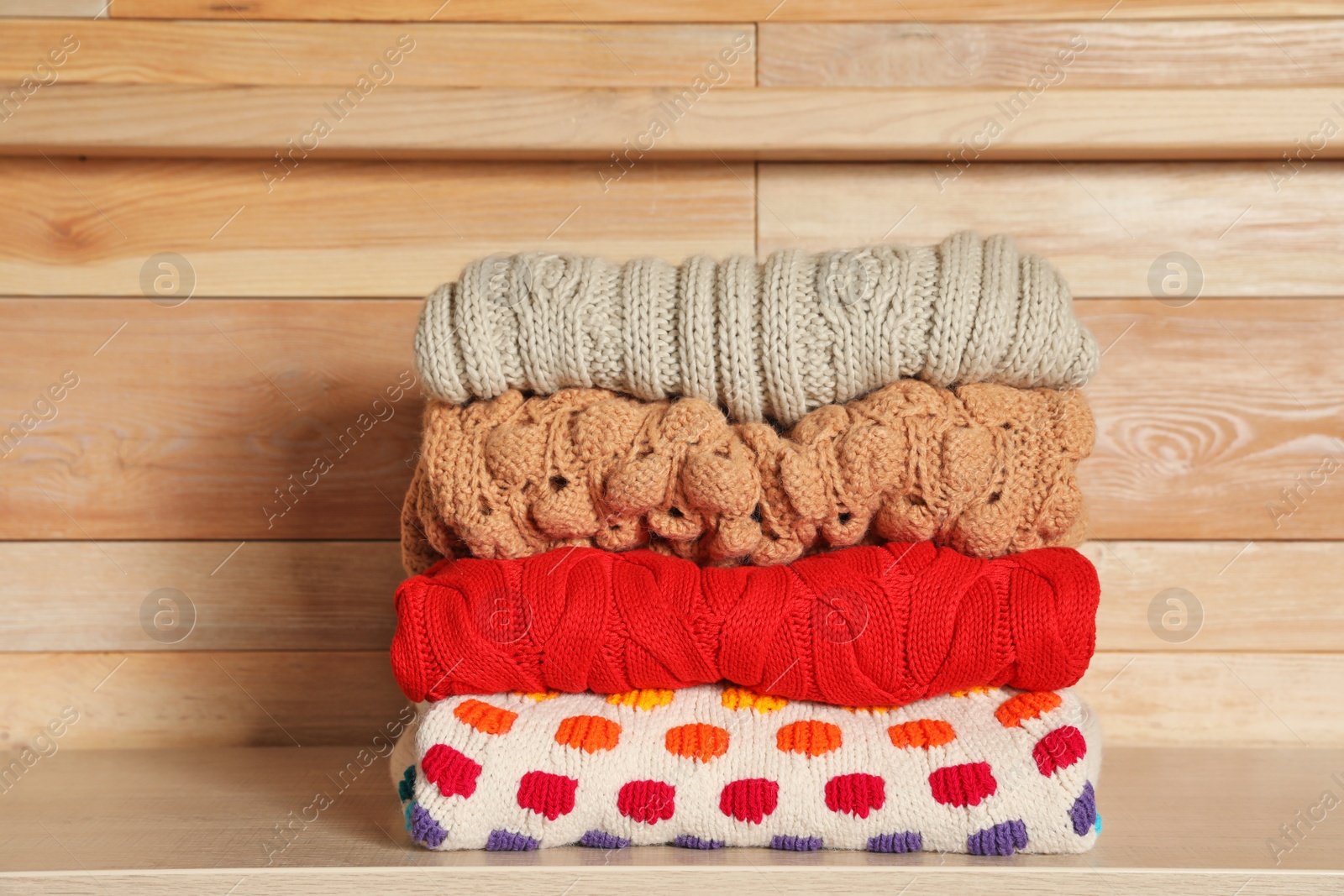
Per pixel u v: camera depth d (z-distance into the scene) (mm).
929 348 602
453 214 848
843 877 523
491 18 827
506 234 847
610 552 637
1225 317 843
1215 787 727
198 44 820
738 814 552
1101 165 841
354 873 537
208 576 858
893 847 555
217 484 858
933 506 596
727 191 844
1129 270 844
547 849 569
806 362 609
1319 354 841
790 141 804
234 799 705
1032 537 618
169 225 851
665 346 618
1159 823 638
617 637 576
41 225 851
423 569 685
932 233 844
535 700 596
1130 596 849
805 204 845
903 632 572
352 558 858
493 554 622
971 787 547
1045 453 611
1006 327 601
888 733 578
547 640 574
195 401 855
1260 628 844
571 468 610
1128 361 846
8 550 855
